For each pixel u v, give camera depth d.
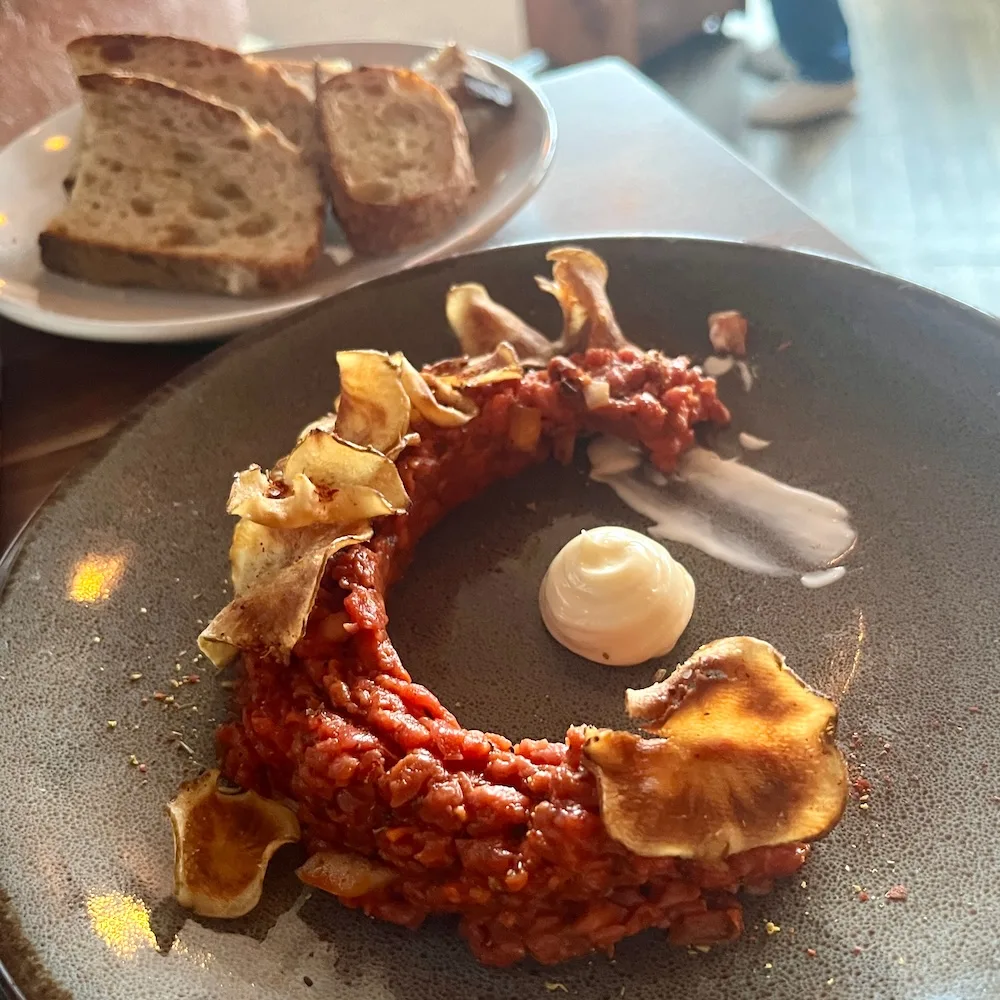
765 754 0.20
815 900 0.21
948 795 0.22
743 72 0.79
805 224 0.37
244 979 0.20
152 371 0.34
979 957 0.19
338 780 0.21
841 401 0.30
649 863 0.20
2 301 0.33
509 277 0.33
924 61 0.80
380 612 0.24
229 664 0.25
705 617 0.26
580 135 0.43
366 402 0.27
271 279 0.34
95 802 0.22
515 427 0.29
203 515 0.28
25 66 0.45
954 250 0.64
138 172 0.36
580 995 0.20
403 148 0.37
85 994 0.19
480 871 0.20
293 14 0.73
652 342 0.32
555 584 0.26
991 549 0.26
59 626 0.25
